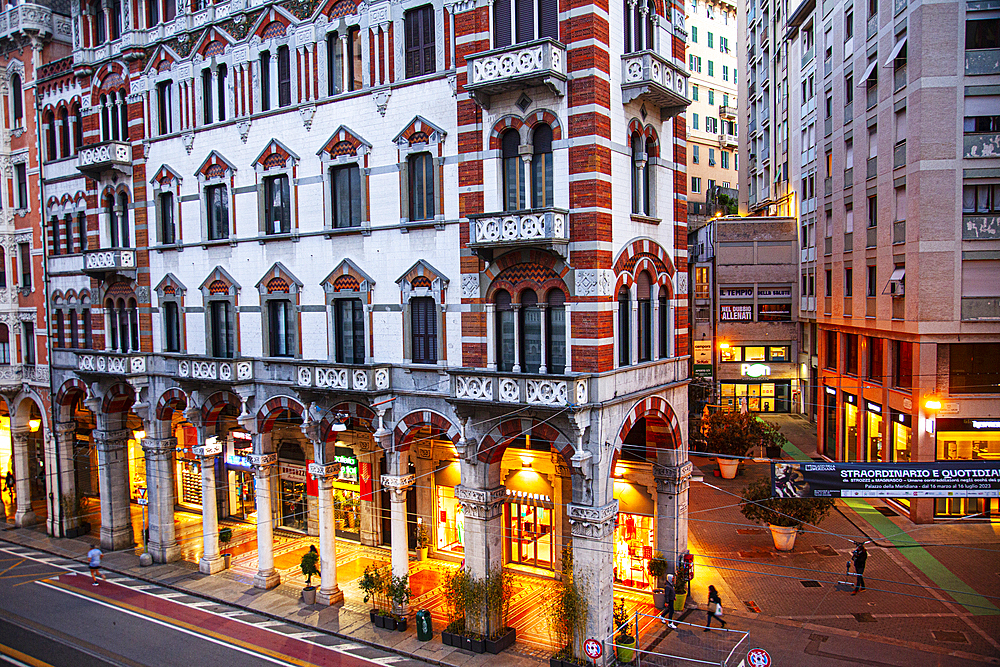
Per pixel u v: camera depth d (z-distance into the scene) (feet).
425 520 94.48
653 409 73.87
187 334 96.43
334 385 78.74
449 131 72.90
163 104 98.53
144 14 99.14
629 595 80.28
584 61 63.21
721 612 71.61
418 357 77.20
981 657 62.44
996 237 89.97
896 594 76.02
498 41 68.39
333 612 79.30
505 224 64.69
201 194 93.20
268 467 88.53
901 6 96.73
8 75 119.44
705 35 227.81
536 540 87.20
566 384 61.93
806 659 63.52
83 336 110.83
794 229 159.94
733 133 234.79
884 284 102.99
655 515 79.51
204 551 93.56
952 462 59.31
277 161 86.22
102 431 104.68
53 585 90.27
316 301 84.17
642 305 73.97
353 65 80.53
